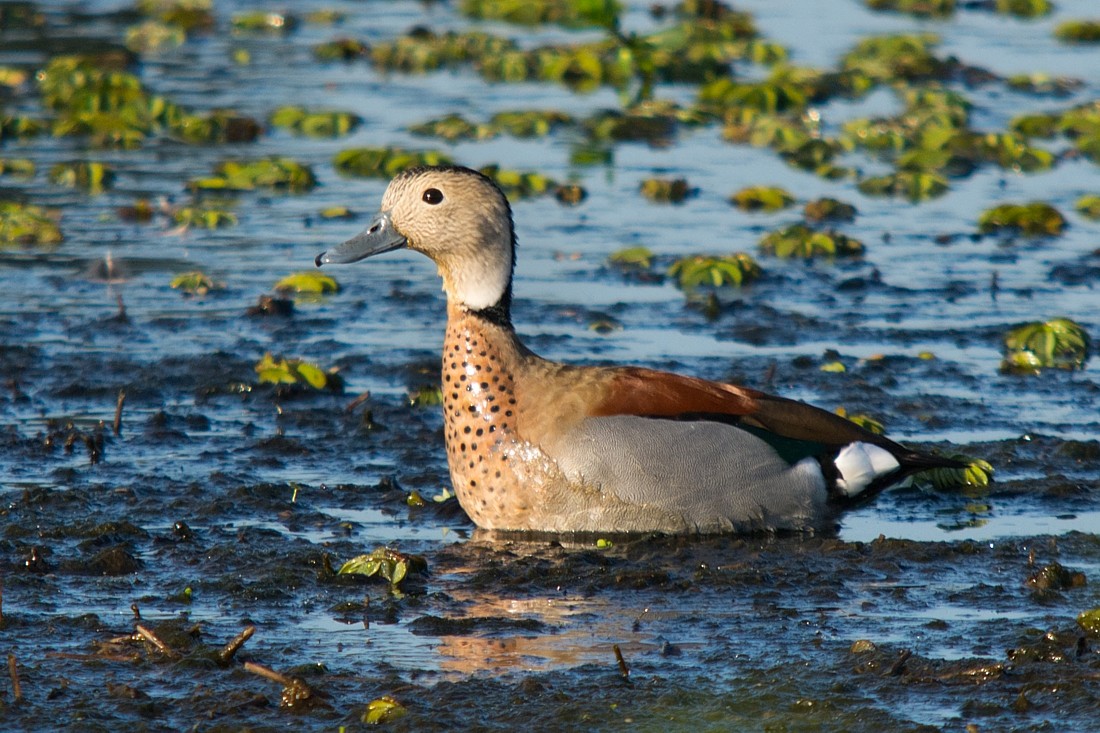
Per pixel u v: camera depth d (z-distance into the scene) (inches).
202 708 303.7
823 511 425.7
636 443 412.2
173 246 732.7
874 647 332.5
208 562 389.4
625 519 415.8
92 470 462.0
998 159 906.1
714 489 415.5
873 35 1242.6
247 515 428.8
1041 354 579.8
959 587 376.8
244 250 729.0
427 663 327.3
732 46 1173.1
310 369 546.6
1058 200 829.8
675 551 405.7
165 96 1021.2
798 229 738.8
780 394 542.3
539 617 355.3
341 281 695.1
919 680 318.3
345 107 1015.0
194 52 1182.9
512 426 416.8
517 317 633.0
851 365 576.7
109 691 309.6
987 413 526.6
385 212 440.1
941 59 1127.6
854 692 313.1
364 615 355.6
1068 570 380.5
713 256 696.4
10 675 317.4
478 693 311.1
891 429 510.6
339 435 501.7
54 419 506.9
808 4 1402.6
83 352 580.7
